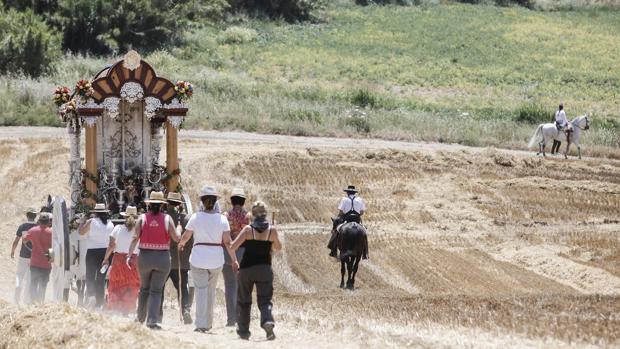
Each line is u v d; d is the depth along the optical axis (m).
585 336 46.88
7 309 43.38
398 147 151.50
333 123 165.88
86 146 62.53
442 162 141.00
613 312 58.81
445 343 42.44
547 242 103.06
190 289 56.44
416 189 126.06
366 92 194.38
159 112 64.62
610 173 141.75
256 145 144.00
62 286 53.47
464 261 93.44
